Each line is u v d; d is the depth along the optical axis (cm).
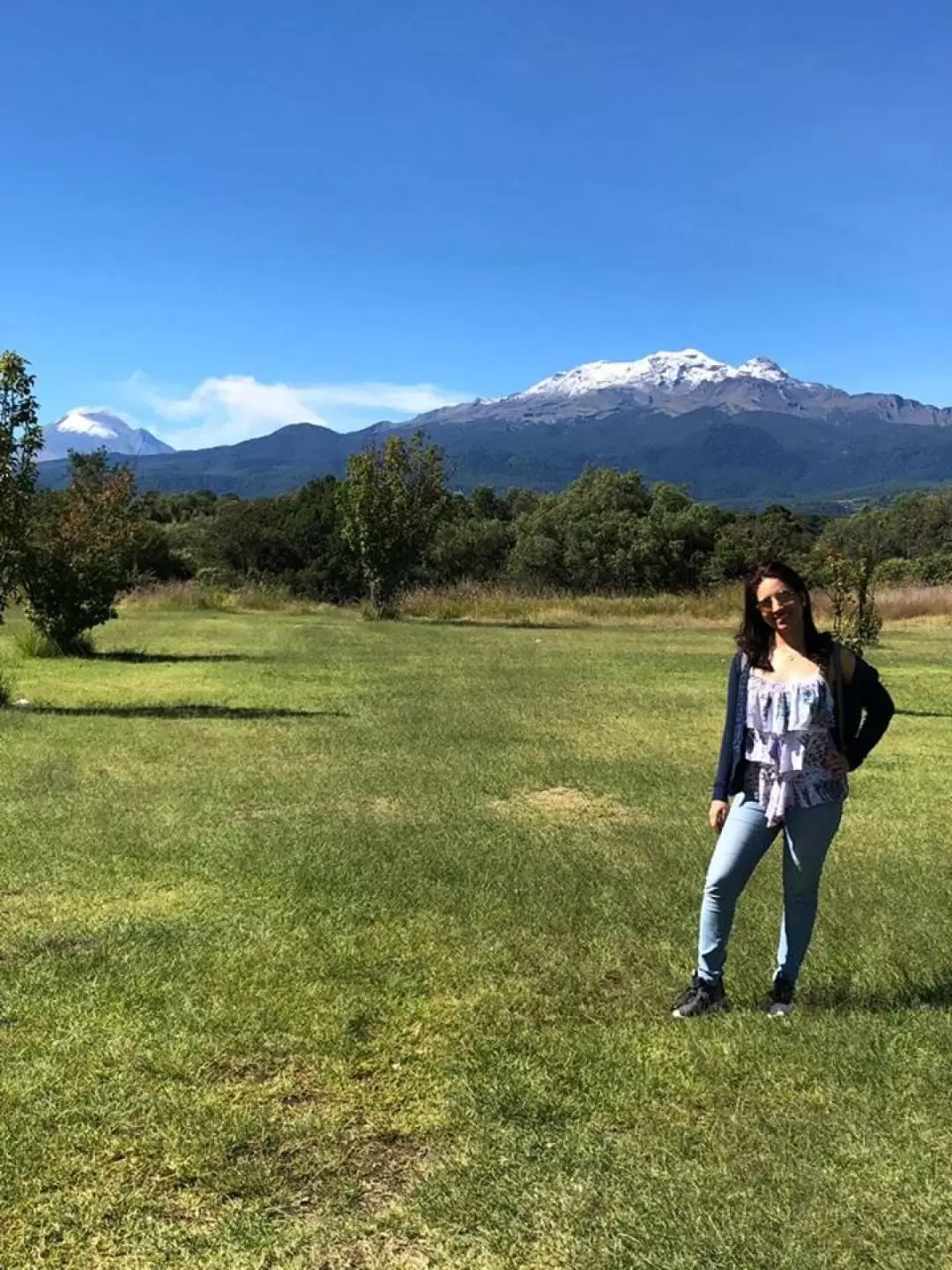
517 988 434
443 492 3181
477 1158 304
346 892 560
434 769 906
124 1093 338
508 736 1080
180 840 654
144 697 1355
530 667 1764
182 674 1619
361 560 3228
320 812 743
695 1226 274
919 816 779
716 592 3944
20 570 1500
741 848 406
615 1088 348
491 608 3331
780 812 397
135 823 693
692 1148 312
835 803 403
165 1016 396
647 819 754
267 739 1034
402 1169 302
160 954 459
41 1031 381
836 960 472
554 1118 329
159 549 4725
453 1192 287
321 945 477
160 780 834
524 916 527
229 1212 279
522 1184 292
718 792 416
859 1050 375
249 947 471
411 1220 277
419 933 497
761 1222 276
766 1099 343
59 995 413
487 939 491
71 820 696
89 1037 377
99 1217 276
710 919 412
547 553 5525
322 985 429
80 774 845
